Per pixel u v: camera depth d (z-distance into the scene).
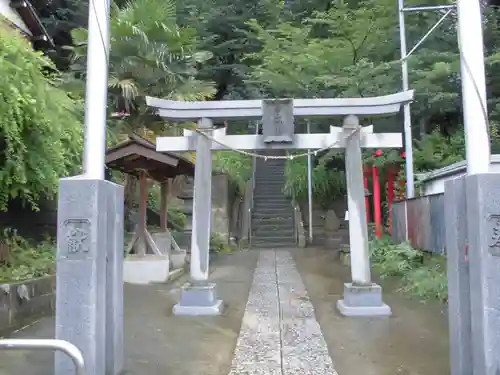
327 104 7.02
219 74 23.55
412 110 13.21
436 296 7.15
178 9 22.11
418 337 5.31
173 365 4.50
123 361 4.47
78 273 3.67
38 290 6.16
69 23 17.91
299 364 4.45
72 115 7.90
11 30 8.67
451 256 3.73
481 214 3.30
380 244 11.13
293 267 11.16
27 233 8.43
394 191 13.01
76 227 3.71
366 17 13.84
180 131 13.98
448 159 12.21
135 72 13.39
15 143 5.81
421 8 10.91
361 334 5.50
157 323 6.13
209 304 6.70
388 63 11.94
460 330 3.56
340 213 18.11
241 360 4.58
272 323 6.05
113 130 12.51
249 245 15.88
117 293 4.21
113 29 12.91
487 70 12.20
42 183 6.45
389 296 7.59
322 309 6.89
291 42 15.48
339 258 12.22
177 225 14.64
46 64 7.05
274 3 21.52
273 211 18.34
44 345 2.55
